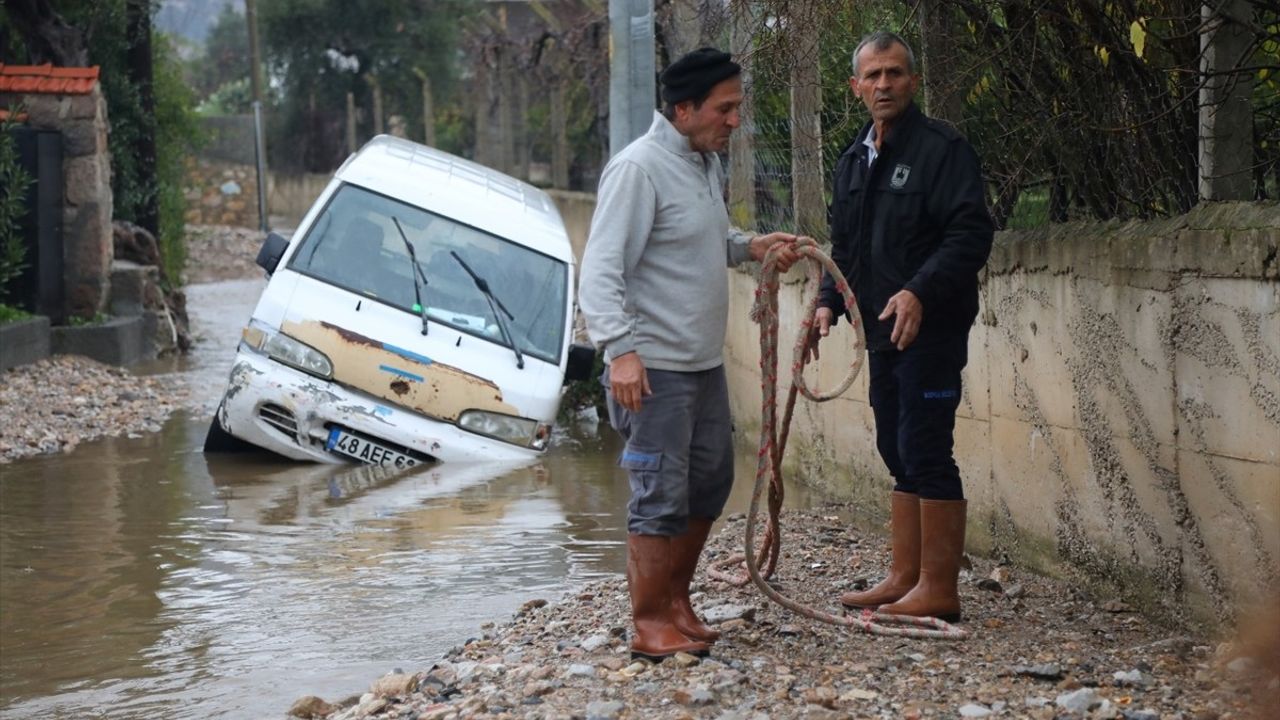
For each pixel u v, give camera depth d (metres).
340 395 10.67
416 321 10.98
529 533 8.37
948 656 5.22
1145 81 5.90
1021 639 5.47
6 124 15.94
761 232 10.94
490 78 28.31
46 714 5.36
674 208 5.11
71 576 7.47
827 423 9.42
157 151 21.88
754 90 9.71
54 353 16.17
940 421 5.60
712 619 5.72
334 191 11.46
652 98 11.33
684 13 12.46
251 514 8.98
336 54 46.91
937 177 5.50
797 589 6.41
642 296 5.14
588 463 10.91
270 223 47.31
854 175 5.77
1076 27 6.06
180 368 16.88
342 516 8.89
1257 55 5.64
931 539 5.66
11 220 16.09
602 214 5.09
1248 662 4.52
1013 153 6.88
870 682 4.90
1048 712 4.48
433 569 7.50
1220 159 5.55
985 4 6.50
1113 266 5.85
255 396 10.58
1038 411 6.56
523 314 11.29
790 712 4.57
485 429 10.83
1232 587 5.23
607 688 4.89
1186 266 5.38
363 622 6.51
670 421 5.12
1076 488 6.27
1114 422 5.91
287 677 5.73
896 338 5.34
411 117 45.34
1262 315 5.00
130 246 19.14
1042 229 6.56
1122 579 5.95
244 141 45.72
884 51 5.53
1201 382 5.34
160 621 6.60
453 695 5.06
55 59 18.34
